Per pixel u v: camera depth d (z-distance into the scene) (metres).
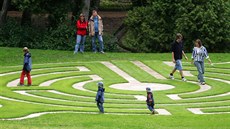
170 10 62.75
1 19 64.88
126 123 31.38
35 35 62.69
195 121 32.25
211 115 34.94
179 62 46.72
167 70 50.53
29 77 44.22
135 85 45.19
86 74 48.62
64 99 40.38
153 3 63.09
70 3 64.56
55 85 44.28
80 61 53.75
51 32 62.41
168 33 62.78
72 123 31.31
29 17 65.50
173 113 36.59
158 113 36.41
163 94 42.25
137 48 63.56
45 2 62.62
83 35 56.91
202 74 45.69
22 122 31.66
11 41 62.09
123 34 70.06
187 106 38.81
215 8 61.44
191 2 61.53
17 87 43.41
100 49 57.94
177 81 46.69
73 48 60.75
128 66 51.97
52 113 35.41
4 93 41.53
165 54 57.72
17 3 62.34
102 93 35.75
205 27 60.62
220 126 30.38
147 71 50.34
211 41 61.06
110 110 36.94
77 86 44.34
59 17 63.50
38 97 40.81
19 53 56.69
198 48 45.66
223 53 59.22
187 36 61.44
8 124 30.17
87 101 39.91
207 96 41.88
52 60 53.91
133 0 69.44
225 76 48.41
